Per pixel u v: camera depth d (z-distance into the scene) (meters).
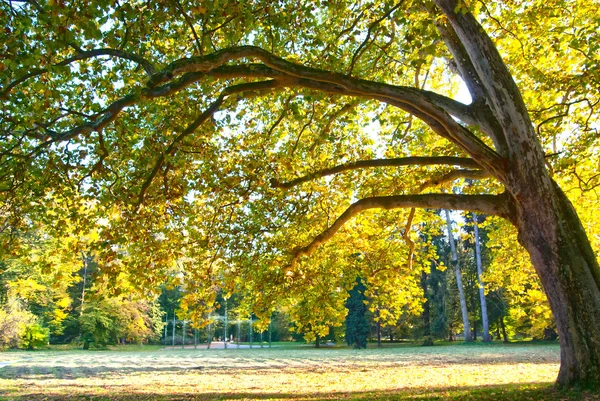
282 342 70.19
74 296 58.84
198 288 12.53
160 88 8.06
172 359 34.78
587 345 8.09
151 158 9.97
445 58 12.59
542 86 12.16
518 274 21.69
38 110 7.84
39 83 6.83
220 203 12.68
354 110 11.84
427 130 14.88
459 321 54.25
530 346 38.44
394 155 13.61
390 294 16.73
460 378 16.41
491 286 24.50
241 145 12.84
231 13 7.84
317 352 41.22
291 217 13.24
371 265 15.00
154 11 7.84
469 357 27.69
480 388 12.08
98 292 10.33
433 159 10.28
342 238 14.73
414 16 10.13
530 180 8.59
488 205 9.62
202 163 12.14
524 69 13.01
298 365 26.11
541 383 11.97
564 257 8.45
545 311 26.41
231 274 12.89
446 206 9.99
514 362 22.89
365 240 15.02
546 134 13.06
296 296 14.09
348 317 50.97
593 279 8.47
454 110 9.77
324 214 14.34
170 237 11.98
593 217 16.84
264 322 13.44
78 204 10.72
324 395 13.10
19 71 6.49
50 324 56.47
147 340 65.62
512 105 8.59
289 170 12.34
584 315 8.17
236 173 11.75
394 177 13.32
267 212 13.19
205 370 24.59
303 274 13.63
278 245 13.56
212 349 54.44
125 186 11.22
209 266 12.73
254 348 54.75
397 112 13.96
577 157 13.34
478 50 8.68
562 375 8.50
